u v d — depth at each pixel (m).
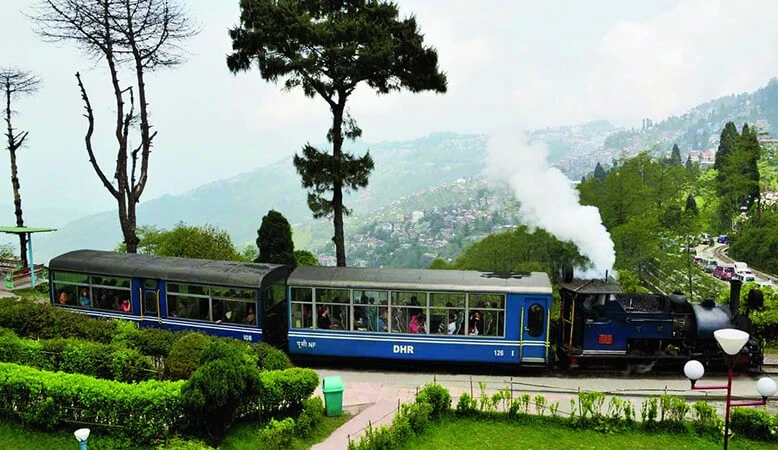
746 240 63.81
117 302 20.72
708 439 14.01
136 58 26.16
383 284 18.66
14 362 15.65
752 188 70.25
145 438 12.86
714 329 18.09
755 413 14.16
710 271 57.25
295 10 22.84
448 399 15.01
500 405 15.60
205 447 11.97
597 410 15.30
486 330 18.44
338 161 24.27
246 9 23.42
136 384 13.41
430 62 23.83
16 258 37.19
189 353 14.84
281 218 27.23
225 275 19.34
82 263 21.03
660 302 19.08
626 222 41.41
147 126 27.00
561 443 13.73
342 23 22.89
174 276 19.80
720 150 82.06
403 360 19.33
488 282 18.41
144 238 34.59
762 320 21.67
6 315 18.22
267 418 14.38
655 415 14.51
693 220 39.84
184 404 12.64
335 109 25.08
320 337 19.16
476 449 13.36
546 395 16.94
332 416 14.97
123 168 26.59
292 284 19.08
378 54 22.31
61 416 13.25
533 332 18.22
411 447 13.37
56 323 18.16
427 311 18.58
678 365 18.86
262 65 23.42
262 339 19.03
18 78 33.25
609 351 18.52
